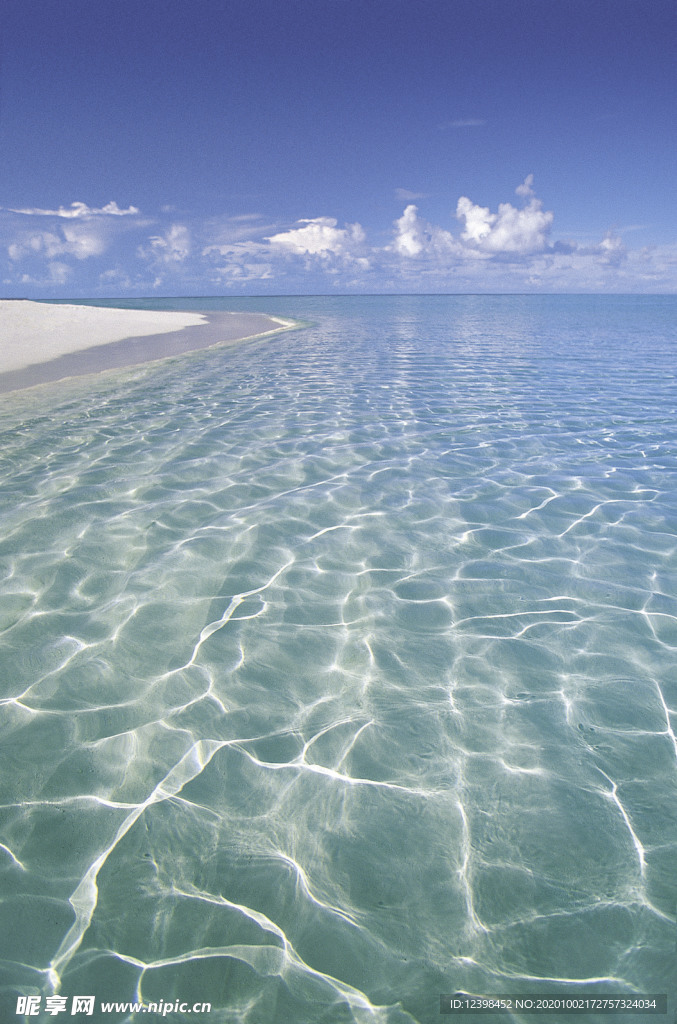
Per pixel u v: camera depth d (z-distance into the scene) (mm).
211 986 1444
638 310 40906
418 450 5852
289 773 2084
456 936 1559
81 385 9500
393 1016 1384
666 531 3969
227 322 26125
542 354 13750
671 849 1793
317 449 5867
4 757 2141
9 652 2734
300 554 3689
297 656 2727
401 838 1834
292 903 1641
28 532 3945
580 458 5570
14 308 22516
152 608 3090
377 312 38625
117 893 1661
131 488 4770
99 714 2359
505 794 1990
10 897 1646
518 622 2984
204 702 2432
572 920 1592
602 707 2396
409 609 3104
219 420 7078
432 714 2367
